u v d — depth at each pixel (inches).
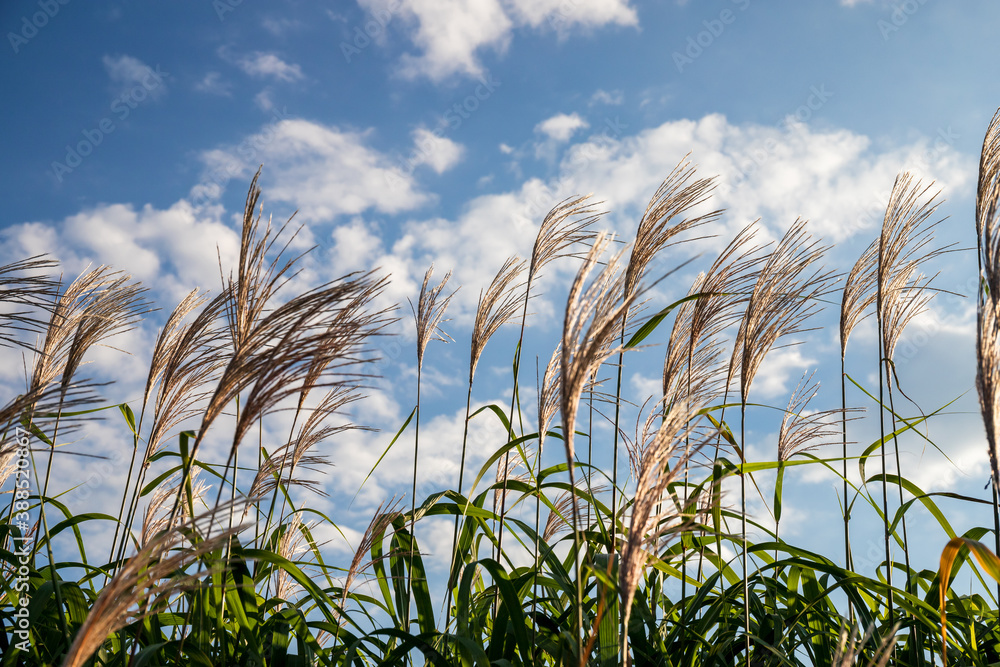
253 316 89.5
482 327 145.9
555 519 144.3
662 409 117.0
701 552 110.1
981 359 74.5
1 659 89.2
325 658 103.1
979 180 101.2
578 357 66.3
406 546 112.4
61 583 96.3
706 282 114.2
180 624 100.4
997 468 73.0
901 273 134.1
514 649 92.4
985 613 113.2
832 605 109.0
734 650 99.1
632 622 96.7
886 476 116.3
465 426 134.4
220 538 63.7
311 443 130.9
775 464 106.3
